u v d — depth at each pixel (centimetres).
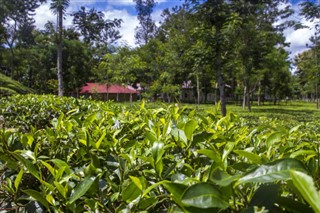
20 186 148
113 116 238
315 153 116
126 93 5072
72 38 5019
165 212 109
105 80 3059
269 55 2767
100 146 164
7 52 5459
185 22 2717
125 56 2744
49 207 117
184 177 117
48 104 451
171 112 218
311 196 61
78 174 133
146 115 233
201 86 4159
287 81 5581
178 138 155
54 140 174
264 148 157
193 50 1656
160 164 123
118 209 112
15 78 5681
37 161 141
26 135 167
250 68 2631
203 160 151
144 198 110
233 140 161
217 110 236
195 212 78
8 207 136
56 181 118
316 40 2247
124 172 134
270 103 6350
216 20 1579
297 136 200
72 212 115
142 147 162
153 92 3006
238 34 2081
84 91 4831
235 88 5703
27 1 4738
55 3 2145
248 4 2147
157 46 3362
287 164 79
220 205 78
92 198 116
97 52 4628
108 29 4503
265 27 2614
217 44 1566
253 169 82
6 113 404
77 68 4581
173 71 2833
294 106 5147
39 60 4684
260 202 79
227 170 110
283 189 95
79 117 225
